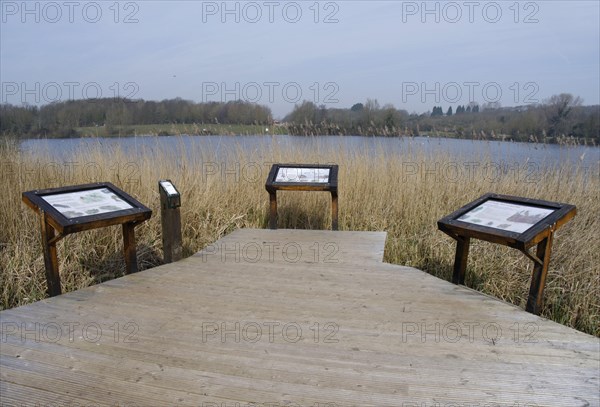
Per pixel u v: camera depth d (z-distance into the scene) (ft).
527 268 14.34
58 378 6.47
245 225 18.94
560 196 19.27
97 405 5.87
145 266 15.34
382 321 8.41
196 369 6.73
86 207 10.43
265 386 6.32
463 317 8.59
